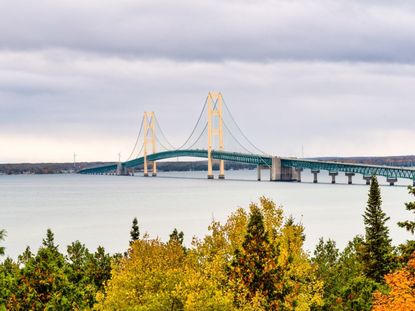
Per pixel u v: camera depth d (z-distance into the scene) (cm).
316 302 6688
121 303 6000
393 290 5259
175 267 7425
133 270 6925
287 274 6353
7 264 8706
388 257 8850
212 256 6831
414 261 5306
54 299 6481
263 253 6250
